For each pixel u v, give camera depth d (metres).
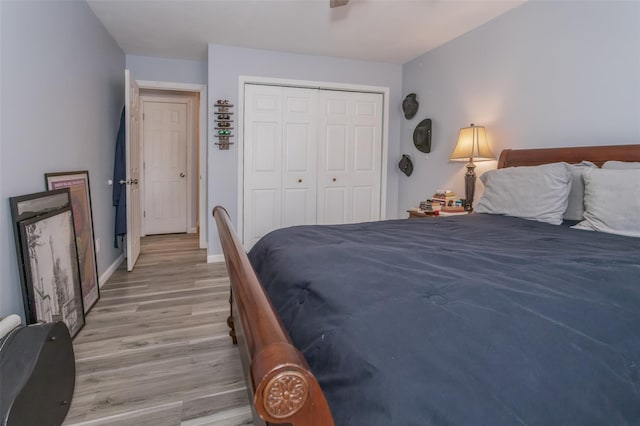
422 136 4.05
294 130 4.23
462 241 1.61
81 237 2.53
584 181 2.03
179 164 5.63
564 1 2.51
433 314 0.80
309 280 1.09
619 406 0.66
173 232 5.70
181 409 1.62
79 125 2.61
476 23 3.22
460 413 0.58
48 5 2.10
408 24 3.27
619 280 1.04
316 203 4.39
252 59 3.96
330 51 4.04
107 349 2.11
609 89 2.26
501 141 3.06
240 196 4.06
